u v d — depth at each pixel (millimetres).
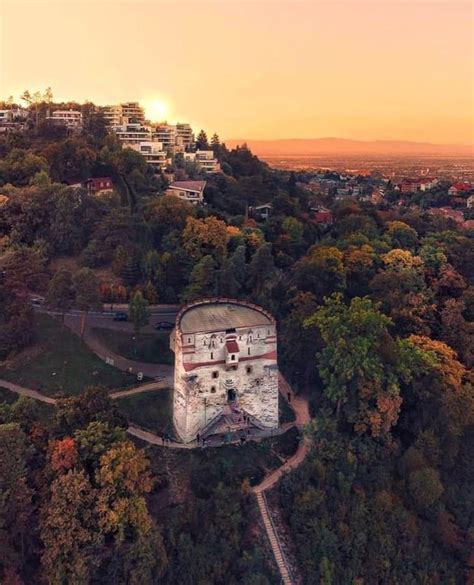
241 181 197500
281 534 81250
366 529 84188
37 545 72312
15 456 70625
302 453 91062
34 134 188375
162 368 107250
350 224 162750
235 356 87688
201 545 76312
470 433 104312
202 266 120312
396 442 95375
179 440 88625
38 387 97438
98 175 166750
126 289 123250
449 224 198750
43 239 132625
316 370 107812
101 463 71375
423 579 84312
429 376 99375
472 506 96312
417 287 127312
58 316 115000
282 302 124750
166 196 150875
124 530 70812
